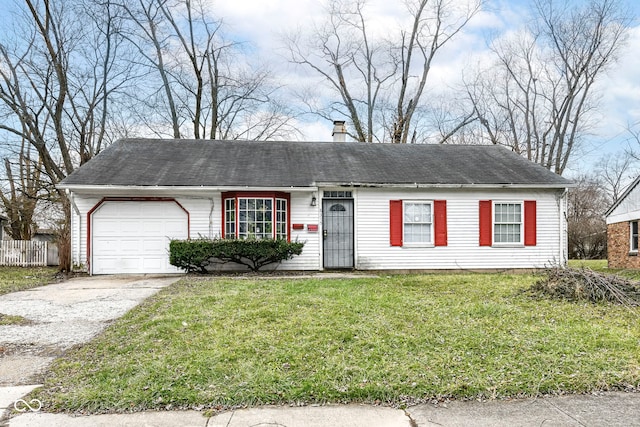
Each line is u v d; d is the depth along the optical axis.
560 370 4.14
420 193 13.17
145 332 5.43
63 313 6.94
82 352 4.83
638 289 7.32
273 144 15.73
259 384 3.83
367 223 13.03
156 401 3.58
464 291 8.18
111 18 20.36
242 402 3.59
